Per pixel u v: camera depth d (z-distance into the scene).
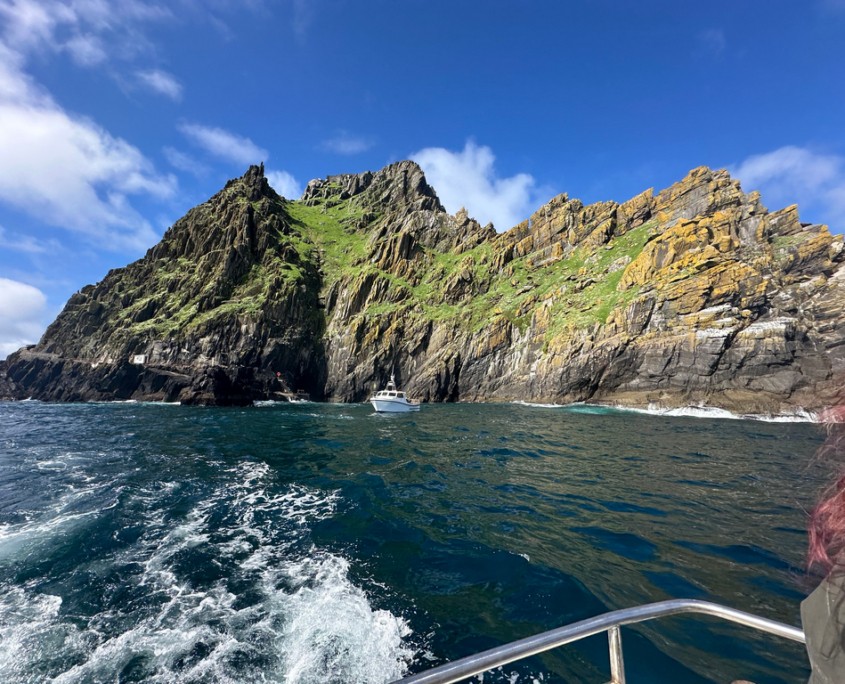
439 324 70.38
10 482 14.73
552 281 68.69
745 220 53.16
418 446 22.17
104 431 28.70
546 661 5.40
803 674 5.07
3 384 69.50
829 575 1.61
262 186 109.38
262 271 80.31
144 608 6.86
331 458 18.91
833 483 1.69
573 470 16.30
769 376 41.31
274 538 9.62
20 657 5.75
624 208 72.00
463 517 10.82
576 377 51.88
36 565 8.35
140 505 12.03
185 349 65.38
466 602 6.84
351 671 5.42
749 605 6.59
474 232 97.31
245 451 20.86
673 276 50.31
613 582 7.34
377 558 8.51
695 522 10.35
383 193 135.75
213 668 5.50
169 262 83.81
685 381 45.09
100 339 71.31
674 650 5.50
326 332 77.56
